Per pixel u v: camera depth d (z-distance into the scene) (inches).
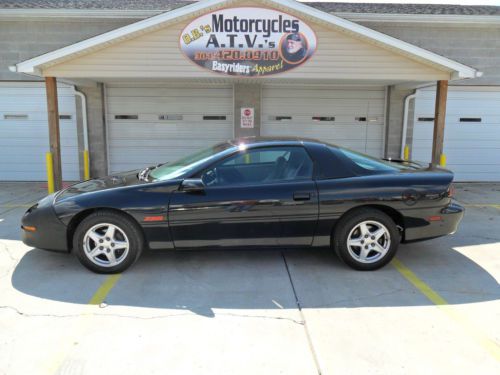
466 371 98.0
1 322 119.5
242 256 175.8
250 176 159.0
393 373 97.1
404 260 173.3
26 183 384.5
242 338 112.0
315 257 175.2
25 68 255.6
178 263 167.0
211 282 149.0
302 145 162.9
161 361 101.3
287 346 108.1
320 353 105.0
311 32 265.6
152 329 116.2
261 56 266.7
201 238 154.6
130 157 388.8
